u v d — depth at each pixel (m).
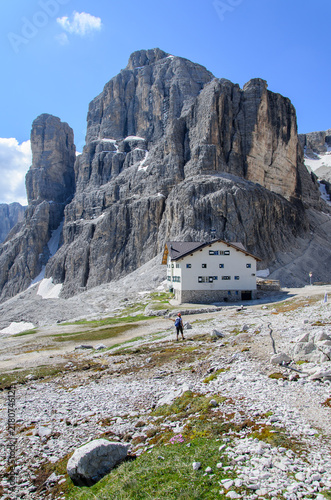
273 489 9.14
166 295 75.44
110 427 15.70
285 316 38.81
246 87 142.25
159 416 15.73
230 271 66.88
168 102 184.00
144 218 139.12
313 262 114.81
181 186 123.81
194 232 112.06
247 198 116.19
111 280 140.38
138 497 9.75
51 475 12.45
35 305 89.75
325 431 11.90
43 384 24.59
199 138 135.12
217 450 11.49
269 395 15.46
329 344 19.81
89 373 26.58
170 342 33.75
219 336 32.09
